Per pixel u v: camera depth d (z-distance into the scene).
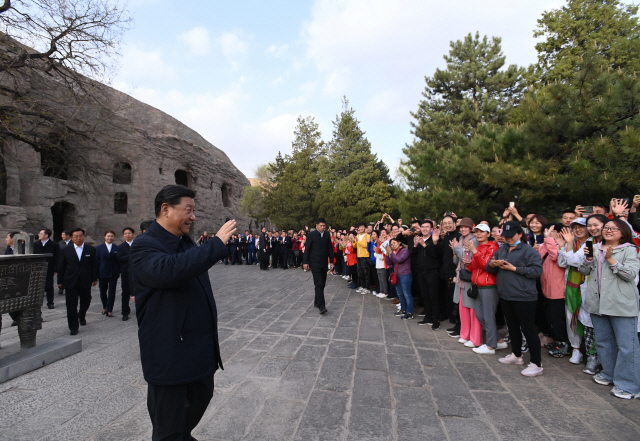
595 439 2.69
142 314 2.00
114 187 25.31
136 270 1.94
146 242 2.03
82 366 4.32
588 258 3.79
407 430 2.84
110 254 7.33
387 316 7.02
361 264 10.06
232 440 2.70
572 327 4.36
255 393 3.54
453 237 6.09
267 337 5.55
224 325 6.32
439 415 3.08
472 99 20.06
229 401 3.37
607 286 3.54
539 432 2.80
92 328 6.26
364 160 33.94
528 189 8.38
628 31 15.23
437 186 10.30
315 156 37.41
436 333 5.78
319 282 7.33
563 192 8.23
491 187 10.10
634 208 4.77
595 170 7.07
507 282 4.13
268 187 34.59
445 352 4.82
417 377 3.94
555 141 8.27
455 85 21.14
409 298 6.74
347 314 7.21
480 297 4.77
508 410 3.17
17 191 17.86
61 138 13.66
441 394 3.50
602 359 3.71
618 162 6.93
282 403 3.32
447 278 6.20
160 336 1.93
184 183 35.06
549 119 7.92
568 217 4.86
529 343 4.00
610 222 3.60
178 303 1.97
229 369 4.19
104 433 2.82
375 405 3.27
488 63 20.62
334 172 35.00
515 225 4.23
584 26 16.23
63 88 15.05
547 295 4.64
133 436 2.77
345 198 27.45
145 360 1.95
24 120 13.03
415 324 6.37
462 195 9.62
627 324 3.43
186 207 2.15
